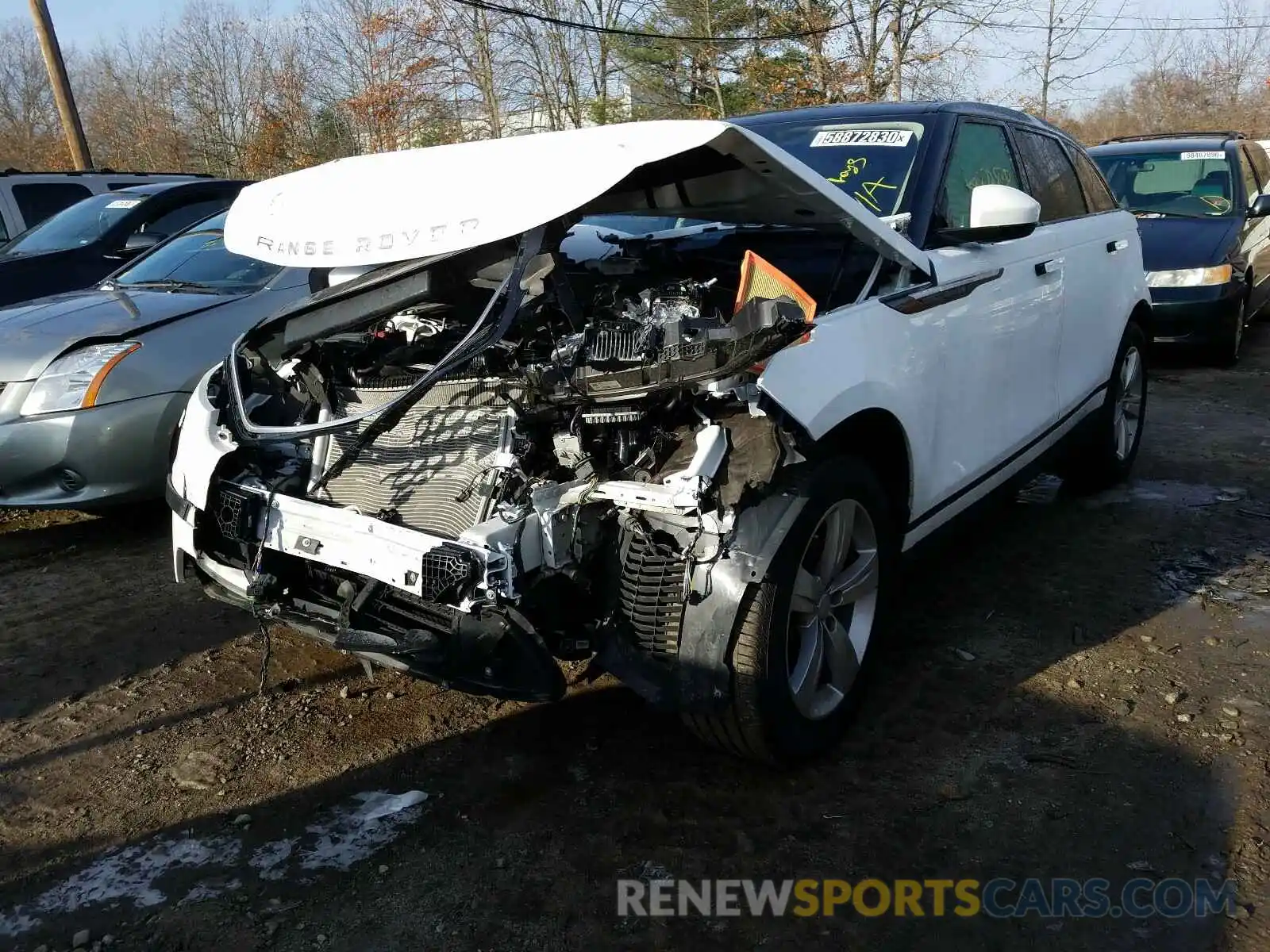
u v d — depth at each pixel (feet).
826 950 7.61
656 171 9.87
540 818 9.18
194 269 18.53
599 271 11.82
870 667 10.56
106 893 8.32
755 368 8.61
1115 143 34.76
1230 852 8.56
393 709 11.13
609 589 8.98
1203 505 17.11
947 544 12.44
